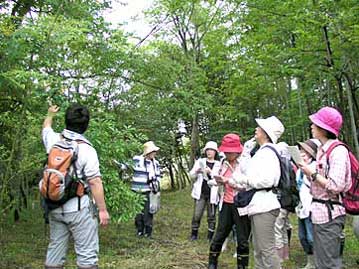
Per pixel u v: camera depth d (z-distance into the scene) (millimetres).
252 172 4238
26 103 6070
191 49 16172
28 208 9297
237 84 12766
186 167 20016
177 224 9758
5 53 5559
